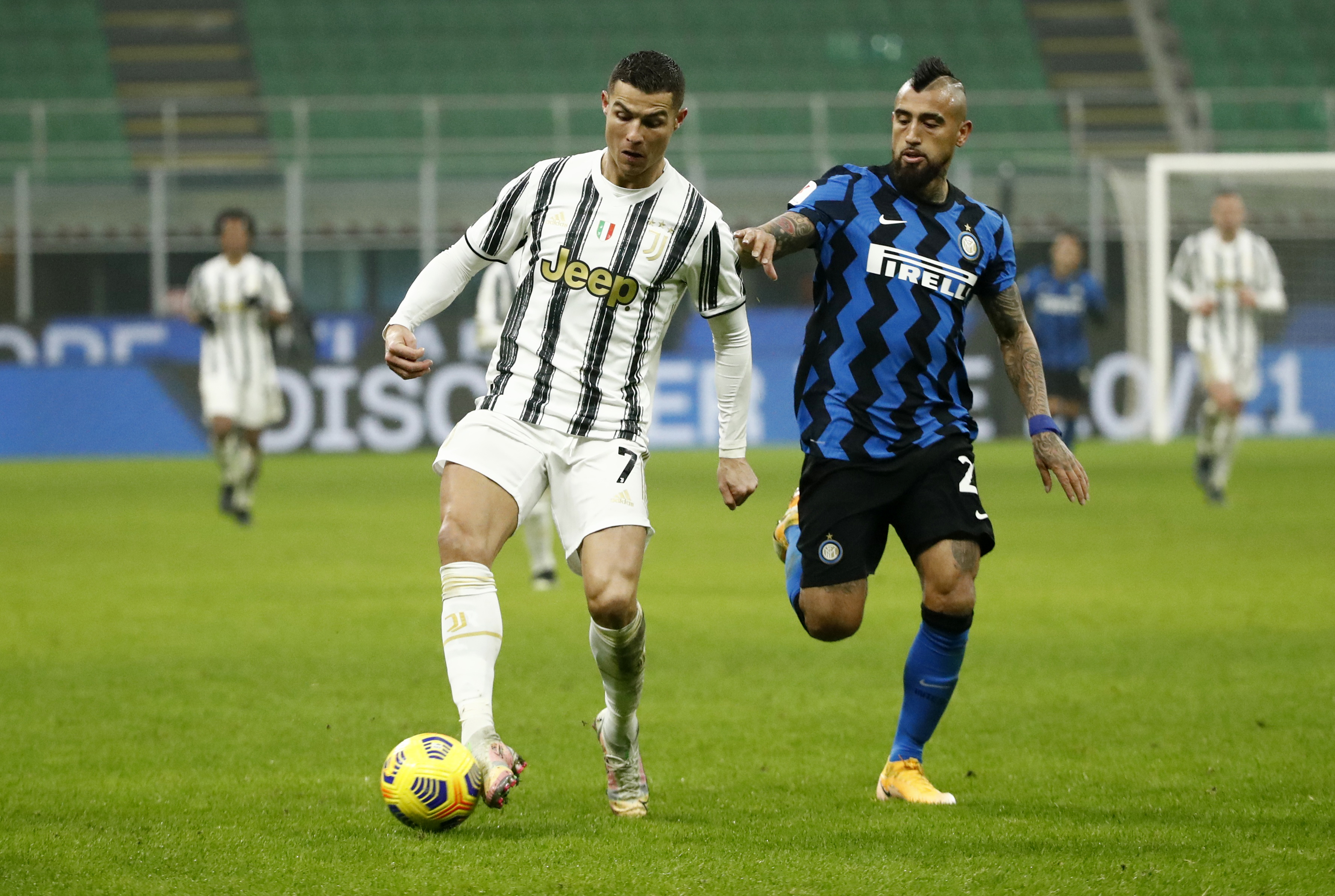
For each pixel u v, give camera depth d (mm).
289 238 77750
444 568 14477
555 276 14859
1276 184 83500
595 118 100062
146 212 81562
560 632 27016
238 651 24797
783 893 12180
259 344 46000
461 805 13906
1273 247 82312
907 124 15820
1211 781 16375
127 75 102125
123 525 45250
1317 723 19328
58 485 60344
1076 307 57375
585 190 14875
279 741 18453
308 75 103062
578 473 14766
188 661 23875
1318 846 13656
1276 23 109562
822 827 14453
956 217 16109
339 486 59531
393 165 90375
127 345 77125
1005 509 48406
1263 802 15406
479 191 85312
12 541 41062
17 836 14000
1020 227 82750
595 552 14375
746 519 47438
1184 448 79188
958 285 15922
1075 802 15500
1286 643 25297
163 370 77375
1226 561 35906
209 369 45500
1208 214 83375
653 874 12703
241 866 12961
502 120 99938
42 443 76312
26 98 99688
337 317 77125
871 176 16203
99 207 81375
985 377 79750
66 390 76688
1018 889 12289
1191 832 14195
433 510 49906
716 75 104375
